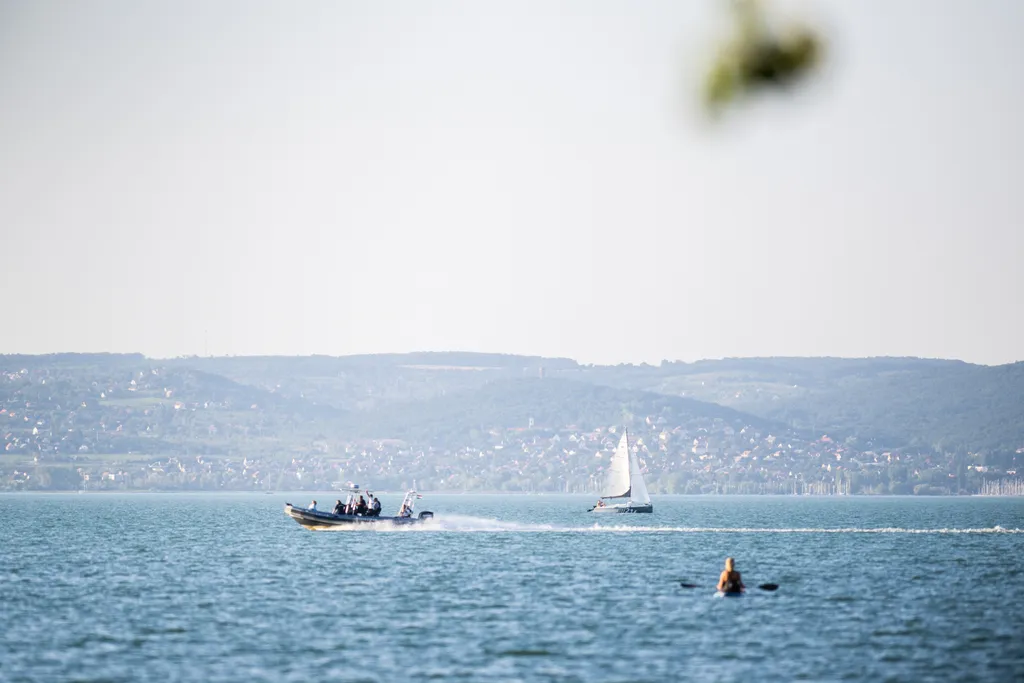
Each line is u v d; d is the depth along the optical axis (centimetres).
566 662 17875
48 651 18662
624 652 18638
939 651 18688
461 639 19825
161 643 19438
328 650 18838
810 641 19575
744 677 16788
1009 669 17312
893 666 17512
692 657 18225
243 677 16750
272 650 18825
